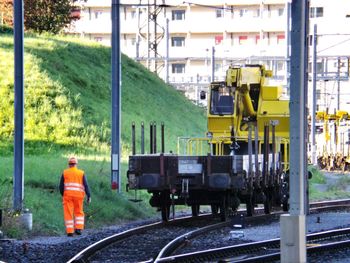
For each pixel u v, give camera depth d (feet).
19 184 221.25
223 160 232.12
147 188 235.40
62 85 474.90
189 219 254.68
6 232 200.75
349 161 627.05
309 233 211.82
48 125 433.48
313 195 379.55
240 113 296.30
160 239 203.72
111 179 290.76
